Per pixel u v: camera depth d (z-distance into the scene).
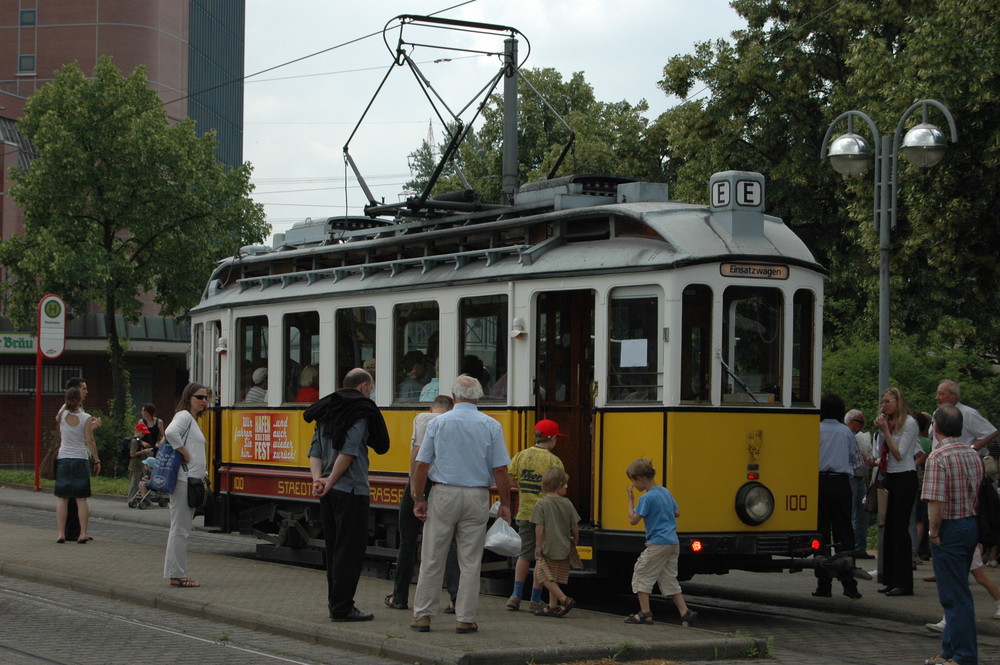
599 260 10.66
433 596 8.71
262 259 15.23
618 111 48.72
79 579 11.50
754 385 10.48
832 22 26.66
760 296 10.58
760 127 28.47
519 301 11.23
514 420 11.16
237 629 9.38
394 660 8.11
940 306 24.25
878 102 20.73
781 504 10.45
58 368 40.72
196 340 16.50
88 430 14.90
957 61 16.50
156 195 32.66
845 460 11.34
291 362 14.25
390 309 12.76
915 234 18.50
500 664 7.76
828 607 11.54
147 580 11.47
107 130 32.06
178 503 11.04
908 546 11.74
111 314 33.34
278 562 15.33
